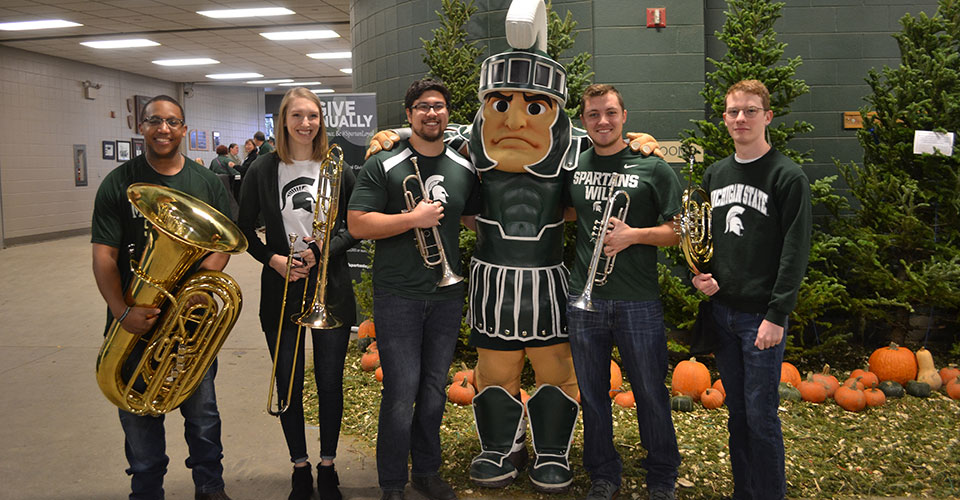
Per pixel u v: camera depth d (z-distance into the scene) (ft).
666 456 10.12
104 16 37.14
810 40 18.40
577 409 11.07
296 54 50.11
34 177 46.06
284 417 10.47
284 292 9.80
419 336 10.12
